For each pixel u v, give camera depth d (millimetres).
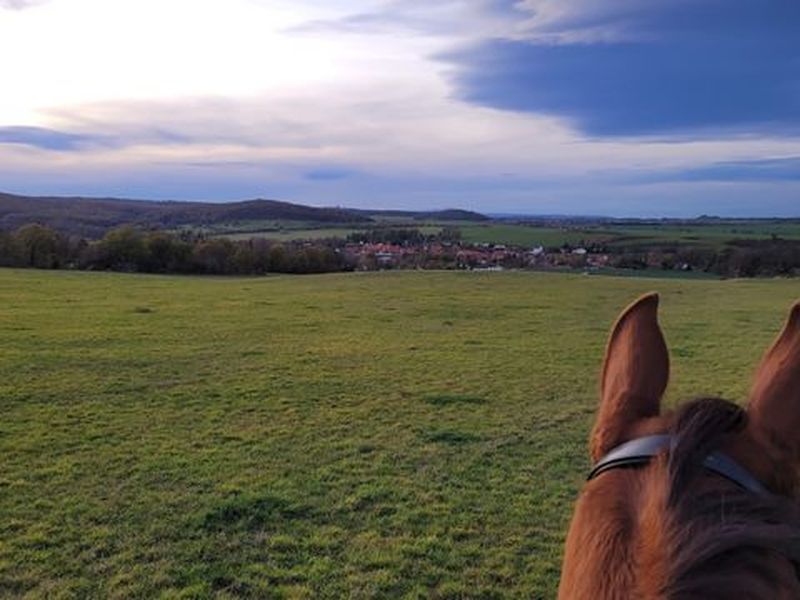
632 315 1939
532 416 13062
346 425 12273
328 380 16125
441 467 10000
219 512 8094
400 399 14375
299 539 7508
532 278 51219
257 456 10430
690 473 1317
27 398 13898
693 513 1218
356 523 7977
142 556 7078
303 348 20672
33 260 64062
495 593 6457
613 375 1817
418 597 6379
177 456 10359
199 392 14695
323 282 48500
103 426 11992
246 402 13898
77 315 27406
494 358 19469
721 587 1080
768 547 1136
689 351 20781
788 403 1480
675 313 31281
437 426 12266
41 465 9875
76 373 16344
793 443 1440
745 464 1369
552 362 18938
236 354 19438
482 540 7578
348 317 28828
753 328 26141
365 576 6715
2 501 8492
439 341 22484
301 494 8828
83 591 6395
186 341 21609
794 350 1558
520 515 8281
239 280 51750
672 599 1092
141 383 15445
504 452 10812
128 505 8406
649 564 1160
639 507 1313
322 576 6707
